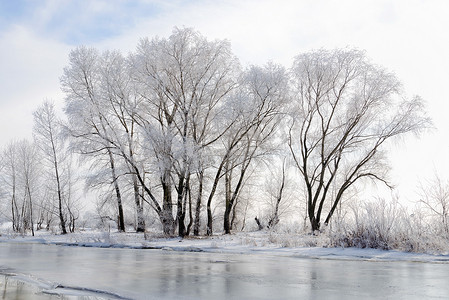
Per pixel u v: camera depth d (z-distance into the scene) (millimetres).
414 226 15906
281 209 46812
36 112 36656
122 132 30109
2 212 44844
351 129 31906
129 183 30922
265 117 31641
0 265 11617
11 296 6816
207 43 29109
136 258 14102
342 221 18062
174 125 30062
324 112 33906
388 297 6566
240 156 32031
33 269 10586
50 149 36938
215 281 8328
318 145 34656
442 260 12914
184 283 8047
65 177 38594
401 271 10109
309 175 38688
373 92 31391
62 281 8336
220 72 29703
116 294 6848
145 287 7555
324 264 11898
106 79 30250
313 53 32438
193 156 26156
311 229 31688
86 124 30422
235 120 29078
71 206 40031
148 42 29469
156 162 26891
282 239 20797
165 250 18828
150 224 31453
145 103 30922
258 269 10570
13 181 43625
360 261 12945
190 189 31328
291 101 31625
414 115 31219
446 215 16078
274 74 29875
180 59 28625
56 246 22234
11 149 43750
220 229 40219
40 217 47875
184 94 28906
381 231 16312
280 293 6926
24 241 27500
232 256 15039
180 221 27594
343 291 7133
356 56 31531
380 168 34000
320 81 32094
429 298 6488
